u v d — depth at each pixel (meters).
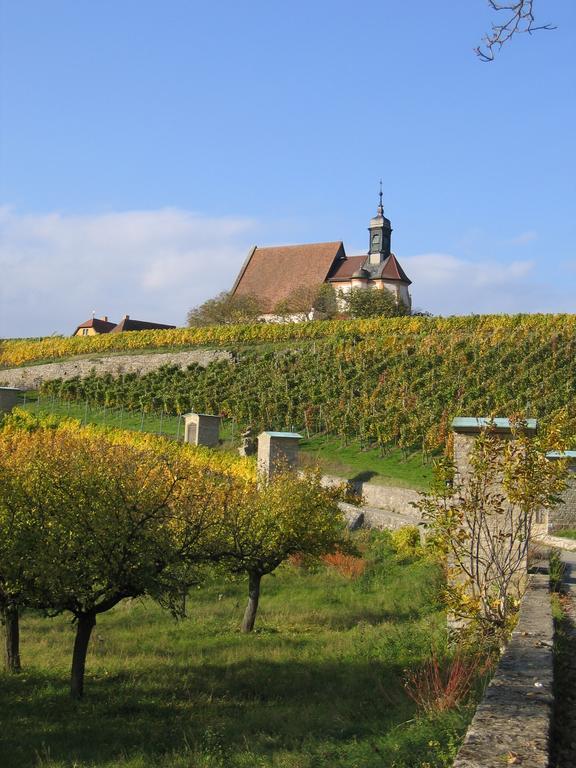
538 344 48.72
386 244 98.12
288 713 11.55
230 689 14.00
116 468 15.57
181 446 39.34
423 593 19.80
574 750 6.09
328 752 8.64
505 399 41.34
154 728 12.06
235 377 53.28
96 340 68.44
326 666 14.36
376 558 25.30
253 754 9.60
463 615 11.58
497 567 11.90
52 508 14.26
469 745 5.36
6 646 16.27
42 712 13.09
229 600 22.47
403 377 46.88
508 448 11.81
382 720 9.77
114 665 16.05
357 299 83.69
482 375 44.97
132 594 14.84
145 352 63.41
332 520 20.83
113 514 14.34
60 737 11.87
